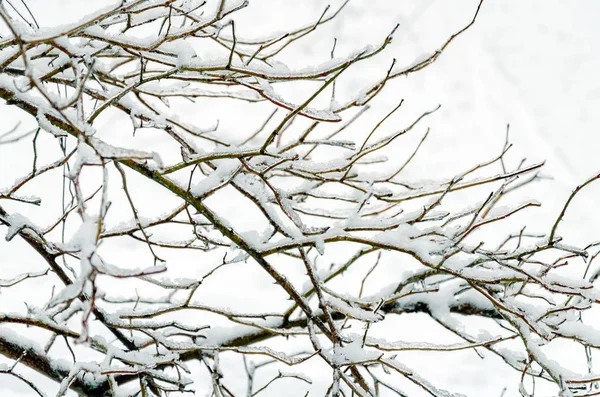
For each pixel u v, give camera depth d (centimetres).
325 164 271
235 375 529
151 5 222
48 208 686
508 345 594
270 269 254
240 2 223
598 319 600
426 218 266
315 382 531
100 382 299
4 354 282
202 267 646
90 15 194
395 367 245
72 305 295
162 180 244
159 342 259
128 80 307
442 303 337
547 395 547
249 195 254
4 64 213
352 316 248
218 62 229
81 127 161
